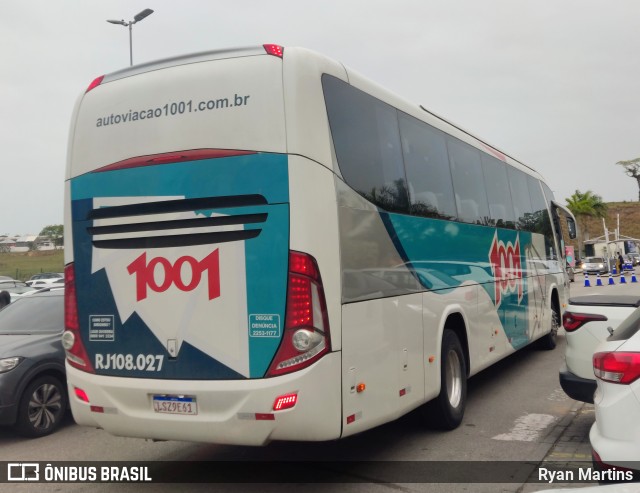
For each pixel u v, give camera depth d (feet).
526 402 25.91
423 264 20.63
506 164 32.45
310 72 15.90
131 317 16.75
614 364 12.35
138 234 16.79
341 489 16.76
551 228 40.73
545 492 9.20
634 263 215.72
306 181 15.20
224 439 15.40
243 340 15.37
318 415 14.83
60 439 23.38
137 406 16.48
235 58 16.25
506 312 29.40
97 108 17.90
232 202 15.71
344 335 15.65
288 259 15.06
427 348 20.26
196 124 16.26
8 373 22.91
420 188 21.22
